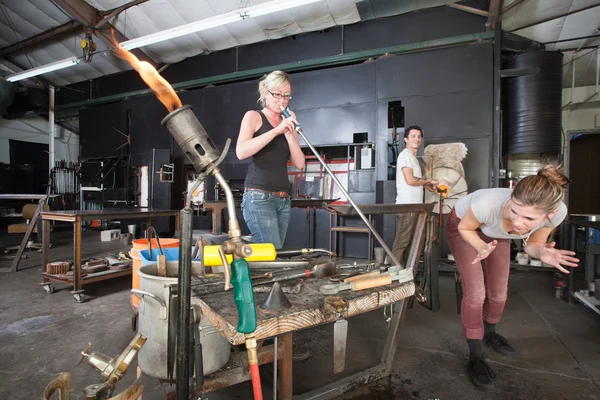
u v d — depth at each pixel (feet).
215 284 3.63
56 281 9.56
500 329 7.02
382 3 13.78
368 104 14.58
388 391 4.77
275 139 5.26
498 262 5.47
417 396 4.66
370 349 6.06
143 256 5.74
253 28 17.22
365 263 5.01
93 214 9.26
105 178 22.72
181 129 2.40
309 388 4.81
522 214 3.60
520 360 5.71
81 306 8.29
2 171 26.27
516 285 10.34
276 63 18.15
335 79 15.19
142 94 22.07
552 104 12.80
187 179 20.13
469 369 5.23
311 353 5.87
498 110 12.64
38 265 12.69
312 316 3.01
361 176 14.55
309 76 15.67
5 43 21.53
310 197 15.67
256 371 2.53
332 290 3.49
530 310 8.16
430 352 5.97
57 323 7.17
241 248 2.29
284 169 5.44
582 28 13.71
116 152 22.66
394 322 5.08
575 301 8.61
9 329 6.85
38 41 20.68
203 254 3.74
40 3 17.83
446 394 4.72
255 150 4.70
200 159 2.37
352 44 16.33
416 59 13.70
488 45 12.78
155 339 4.24
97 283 10.46
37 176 28.99
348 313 3.28
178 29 15.48
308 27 16.63
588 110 17.02
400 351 5.99
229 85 18.03
